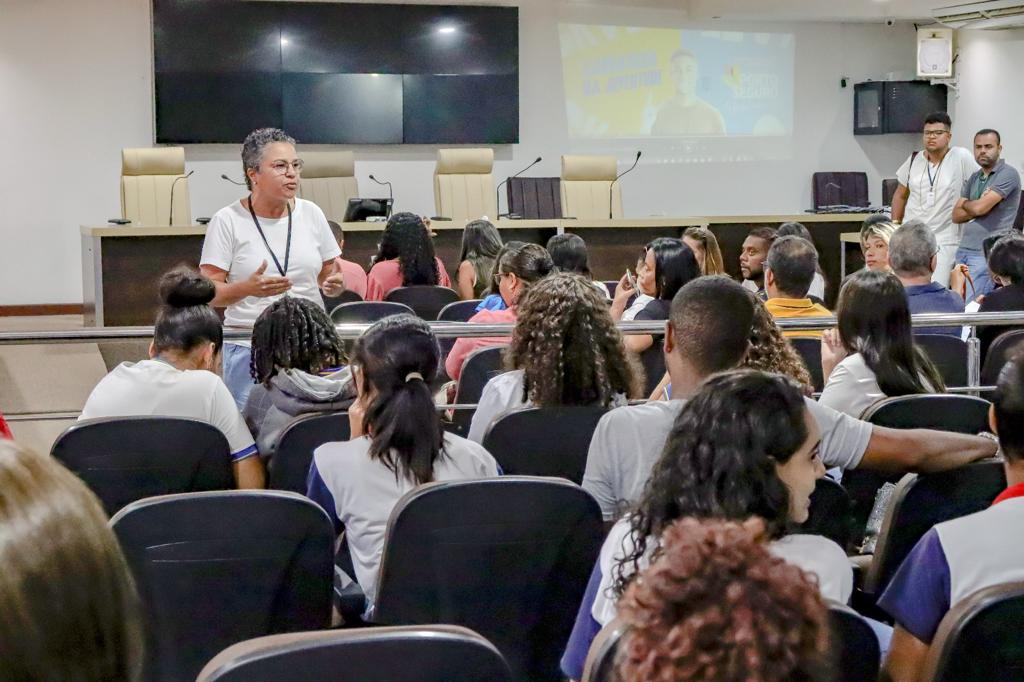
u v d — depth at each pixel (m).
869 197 12.30
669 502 1.48
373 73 10.70
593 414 2.63
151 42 10.27
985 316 3.52
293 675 1.25
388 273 6.09
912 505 2.12
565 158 9.89
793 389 1.50
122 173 9.09
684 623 0.78
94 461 2.52
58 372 7.29
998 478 2.12
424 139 10.89
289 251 3.89
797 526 1.63
